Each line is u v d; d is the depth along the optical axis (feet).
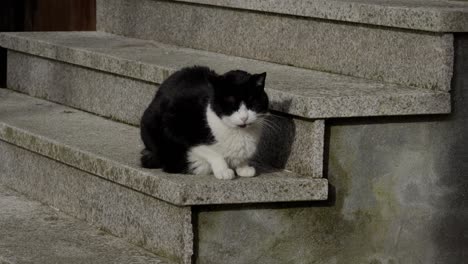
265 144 24.03
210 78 21.66
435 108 23.86
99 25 34.53
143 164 22.99
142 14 32.42
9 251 22.29
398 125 23.98
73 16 38.68
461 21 23.68
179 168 22.41
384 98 23.17
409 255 24.85
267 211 22.66
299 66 27.27
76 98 30.04
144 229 22.88
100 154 24.08
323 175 23.27
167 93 22.58
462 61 24.27
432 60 24.03
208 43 29.96
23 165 27.37
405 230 24.63
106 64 28.12
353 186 23.75
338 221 23.68
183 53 29.17
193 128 21.97
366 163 23.80
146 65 26.50
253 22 28.40
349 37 25.88
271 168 23.59
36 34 33.17
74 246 22.84
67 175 25.46
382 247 24.43
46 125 27.45
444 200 24.93
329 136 23.27
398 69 24.79
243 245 22.56
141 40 32.09
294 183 22.38
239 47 28.94
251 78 21.57
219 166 22.00
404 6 24.73
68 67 30.22
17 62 32.83
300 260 23.35
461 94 24.43
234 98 21.45
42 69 31.50
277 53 27.84
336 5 25.66
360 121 23.50
